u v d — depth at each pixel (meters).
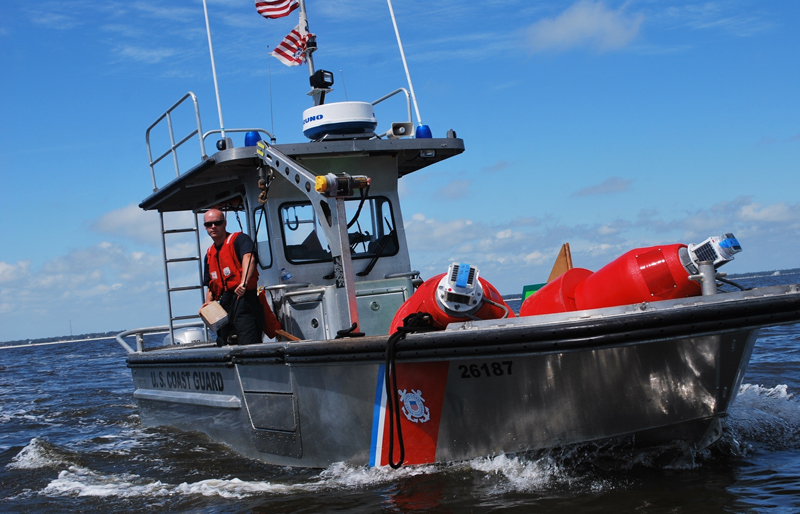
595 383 3.99
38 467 5.98
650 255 4.02
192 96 6.41
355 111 6.07
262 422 5.34
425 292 4.43
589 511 3.61
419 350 4.16
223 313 5.74
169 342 8.49
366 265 6.17
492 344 3.91
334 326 5.57
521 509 3.70
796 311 3.84
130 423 8.63
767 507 3.50
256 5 7.43
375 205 6.30
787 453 4.45
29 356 43.44
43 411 10.67
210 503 4.41
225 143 6.05
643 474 4.15
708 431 4.23
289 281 5.94
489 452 4.27
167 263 8.48
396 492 4.15
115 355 34.50
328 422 4.73
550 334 3.78
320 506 4.07
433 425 4.34
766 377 7.51
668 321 3.71
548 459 4.18
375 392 4.45
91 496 4.90
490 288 4.54
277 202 6.02
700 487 3.87
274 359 5.03
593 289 4.19
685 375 3.99
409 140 6.13
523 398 4.10
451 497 3.97
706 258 3.90
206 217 5.88
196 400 6.30
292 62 6.99
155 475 5.41
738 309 3.74
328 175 4.68
